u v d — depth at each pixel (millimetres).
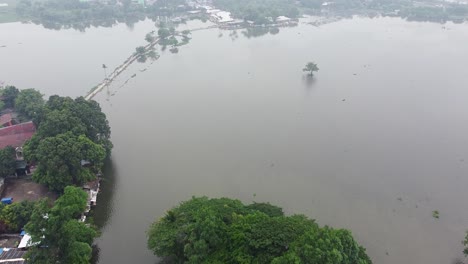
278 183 98562
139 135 125500
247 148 115688
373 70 184125
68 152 86938
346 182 98875
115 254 76375
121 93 162625
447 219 86250
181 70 189875
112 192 95500
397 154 112375
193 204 73562
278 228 61250
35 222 59438
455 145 117500
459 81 169625
